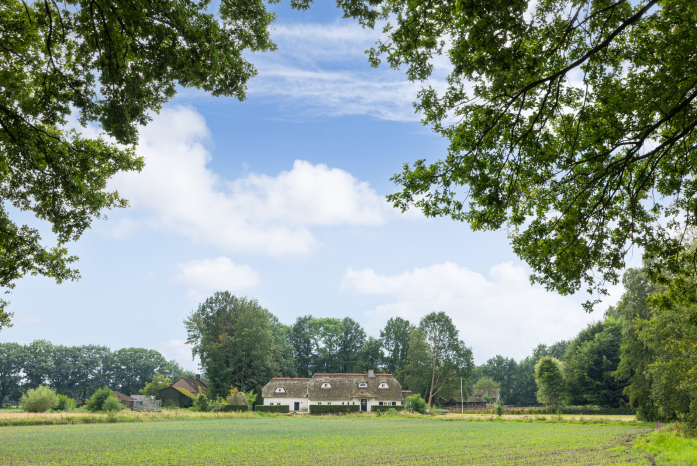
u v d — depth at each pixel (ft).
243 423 161.89
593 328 283.59
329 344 375.25
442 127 31.91
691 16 27.32
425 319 305.12
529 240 35.94
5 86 34.55
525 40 26.50
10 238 42.98
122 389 466.70
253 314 269.85
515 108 29.43
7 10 34.65
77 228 44.01
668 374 94.12
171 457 72.18
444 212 32.55
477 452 78.54
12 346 417.28
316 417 211.41
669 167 34.27
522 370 458.91
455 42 28.58
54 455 74.69
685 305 37.06
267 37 36.29
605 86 30.27
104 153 44.55
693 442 71.82
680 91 28.89
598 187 33.60
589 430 126.82
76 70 33.35
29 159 36.83
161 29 29.60
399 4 30.37
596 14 27.55
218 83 35.60
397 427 142.72
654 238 35.63
